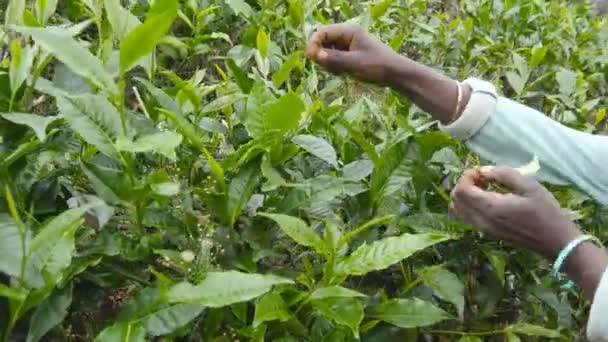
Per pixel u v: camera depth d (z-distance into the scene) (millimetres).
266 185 1601
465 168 2166
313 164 1948
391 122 2049
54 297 1332
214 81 2682
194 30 2555
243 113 1808
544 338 2025
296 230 1479
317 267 1629
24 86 1520
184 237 1588
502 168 1588
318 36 1918
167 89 1980
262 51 2057
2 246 1314
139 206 1476
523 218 1529
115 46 2094
